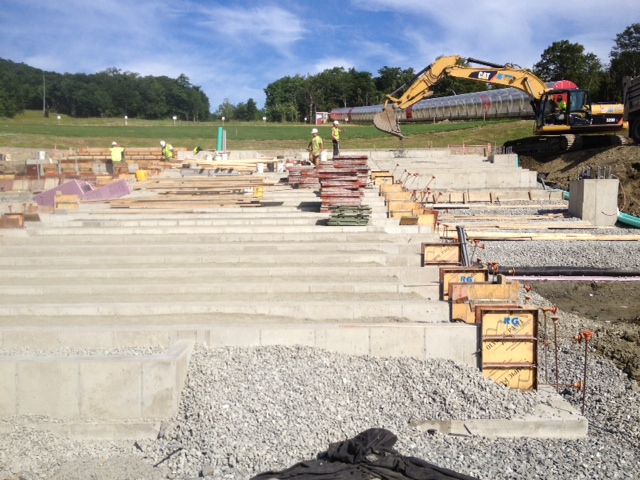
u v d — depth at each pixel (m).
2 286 10.85
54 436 7.44
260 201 18.19
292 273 11.65
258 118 119.75
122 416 7.60
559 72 87.62
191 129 60.16
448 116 57.09
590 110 29.69
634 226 19.39
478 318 8.73
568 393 8.98
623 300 13.02
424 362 8.49
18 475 6.54
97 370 7.57
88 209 17.48
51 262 12.29
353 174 16.23
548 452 7.07
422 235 13.84
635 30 83.88
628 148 28.44
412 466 6.32
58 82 107.44
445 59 29.02
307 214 16.06
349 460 6.43
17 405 7.64
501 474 6.51
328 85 111.62
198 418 7.37
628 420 8.09
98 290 10.83
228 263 12.36
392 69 116.62
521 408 7.79
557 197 24.91
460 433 7.52
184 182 21.52
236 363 8.27
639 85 28.44
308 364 8.32
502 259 15.48
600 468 6.72
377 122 29.02
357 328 8.76
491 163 30.17
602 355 10.28
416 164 30.16
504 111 52.56
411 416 7.64
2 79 96.38
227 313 9.90
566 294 13.52
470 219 20.62
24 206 17.47
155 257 12.34
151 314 9.90
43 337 8.78
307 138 51.25
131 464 6.83
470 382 8.09
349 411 7.66
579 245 16.81
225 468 6.62
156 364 7.55
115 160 30.95
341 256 12.38
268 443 6.96
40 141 47.34
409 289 10.90
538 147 32.97
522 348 8.52
